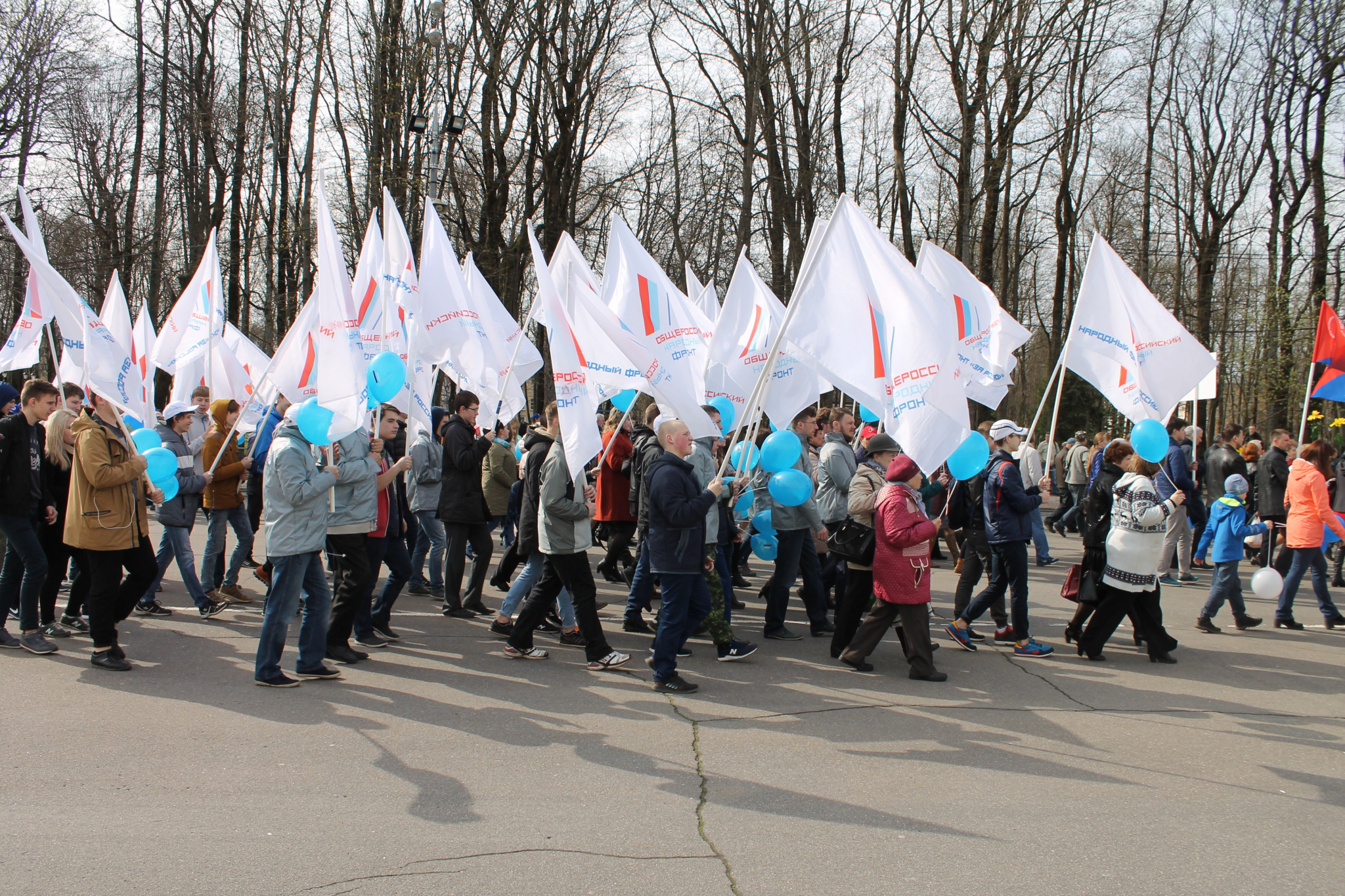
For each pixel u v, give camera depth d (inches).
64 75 786.2
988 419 708.7
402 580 266.5
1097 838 144.5
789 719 202.4
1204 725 204.8
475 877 127.2
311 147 920.3
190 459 287.3
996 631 287.7
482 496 300.2
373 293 311.3
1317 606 367.2
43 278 243.0
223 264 949.2
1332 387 307.3
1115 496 261.0
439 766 169.2
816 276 243.0
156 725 185.8
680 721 199.8
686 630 227.5
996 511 268.2
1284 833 148.3
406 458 246.8
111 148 932.6
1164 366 283.0
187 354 345.7
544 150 871.7
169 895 120.3
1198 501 412.5
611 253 298.5
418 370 320.2
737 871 130.9
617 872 129.6
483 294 365.1
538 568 272.8
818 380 276.4
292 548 212.2
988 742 190.5
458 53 826.2
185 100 861.2
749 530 293.1
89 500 217.5
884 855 136.8
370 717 195.5
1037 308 1325.0
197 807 148.0
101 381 229.3
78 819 142.3
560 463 239.9
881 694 224.7
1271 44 851.4
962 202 777.6
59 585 258.7
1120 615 261.1
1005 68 769.6
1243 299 962.1
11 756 167.0
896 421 235.3
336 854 133.2
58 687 208.2
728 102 938.7
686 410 229.0
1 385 298.2
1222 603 304.7
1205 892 128.0
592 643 240.7
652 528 222.8
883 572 239.1
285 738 181.2
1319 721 209.5
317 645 221.9
